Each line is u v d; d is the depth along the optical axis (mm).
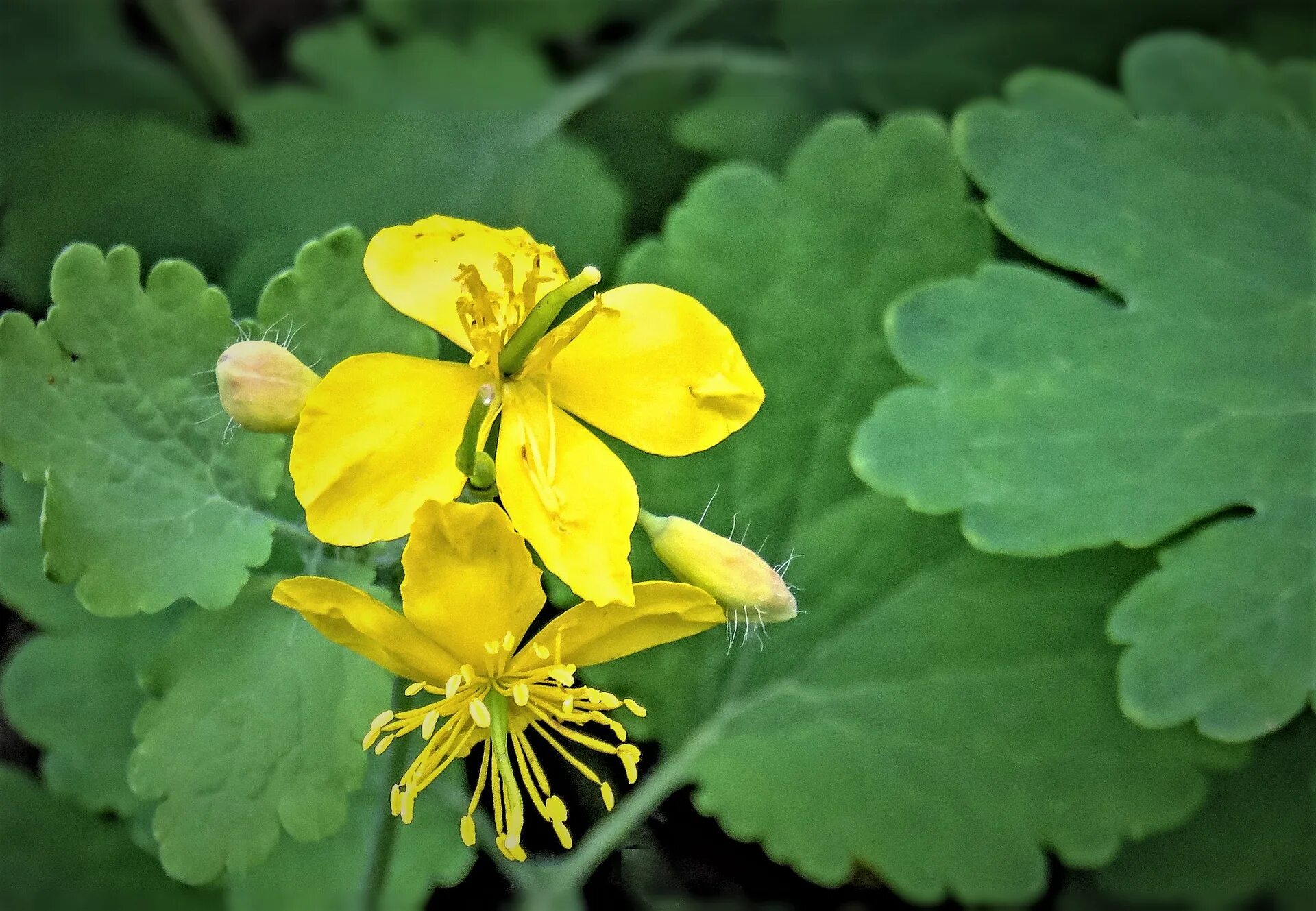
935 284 120
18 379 106
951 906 120
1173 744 117
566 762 124
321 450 97
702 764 121
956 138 124
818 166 123
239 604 109
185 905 121
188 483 109
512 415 101
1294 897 120
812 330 122
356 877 122
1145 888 122
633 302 103
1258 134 126
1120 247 122
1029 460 116
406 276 102
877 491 118
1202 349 119
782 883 124
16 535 124
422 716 101
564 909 119
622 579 97
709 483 122
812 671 122
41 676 123
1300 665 113
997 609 121
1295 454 117
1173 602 114
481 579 96
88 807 122
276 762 107
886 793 119
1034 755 118
